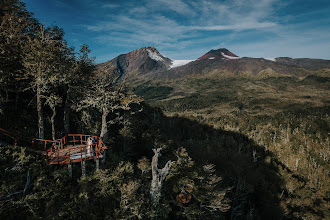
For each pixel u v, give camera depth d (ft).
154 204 63.21
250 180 159.74
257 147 345.72
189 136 248.32
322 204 188.55
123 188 55.52
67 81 63.87
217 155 171.73
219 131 368.68
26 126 69.92
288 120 493.77
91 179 57.16
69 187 53.26
